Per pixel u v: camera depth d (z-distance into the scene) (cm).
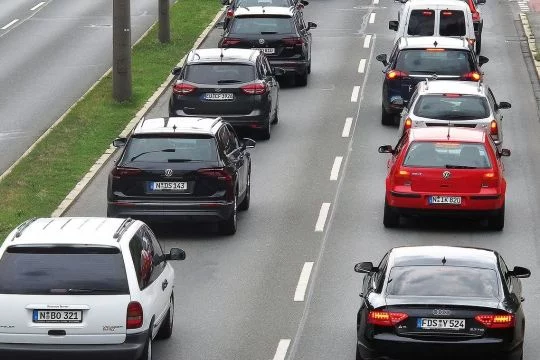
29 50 9706
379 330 3481
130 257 3553
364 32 10375
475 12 9556
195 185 5206
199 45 9769
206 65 7019
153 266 3772
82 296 3497
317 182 6266
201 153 5238
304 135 7275
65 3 11862
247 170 5753
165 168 5188
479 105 6488
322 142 7100
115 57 7881
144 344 3544
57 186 6059
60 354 3494
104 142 6962
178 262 5000
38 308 3488
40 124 7450
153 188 5194
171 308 4056
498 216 5356
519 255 5072
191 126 5347
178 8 11200
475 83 6775
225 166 5247
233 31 8444
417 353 3462
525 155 6800
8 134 7219
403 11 9038
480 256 3678
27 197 5841
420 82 6850
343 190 6112
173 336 4116
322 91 8444
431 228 5484
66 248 3538
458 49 7394
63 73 8875
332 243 5262
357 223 5556
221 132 5412
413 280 3562
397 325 3469
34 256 3531
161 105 7956
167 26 9731
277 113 7562
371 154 6825
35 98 8119
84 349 3497
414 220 5616
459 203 5297
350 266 4941
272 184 6231
